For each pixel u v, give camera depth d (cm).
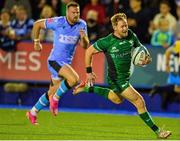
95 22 4841
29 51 4797
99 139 3002
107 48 3059
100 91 3181
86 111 4562
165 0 4825
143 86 4700
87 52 3073
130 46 3053
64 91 3288
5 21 4800
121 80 3077
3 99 4875
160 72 4678
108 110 4700
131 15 4847
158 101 4722
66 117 4084
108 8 4966
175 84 4641
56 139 2958
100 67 4662
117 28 3022
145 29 4834
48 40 4856
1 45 4800
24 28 4831
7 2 5112
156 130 3086
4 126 3469
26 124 3597
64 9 4972
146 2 4994
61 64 3366
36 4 5122
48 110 4472
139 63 3073
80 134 3195
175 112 4688
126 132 3347
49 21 3378
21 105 4838
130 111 4688
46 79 4788
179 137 3198
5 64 4825
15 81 4828
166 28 4753
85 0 5131
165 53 4675
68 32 3356
